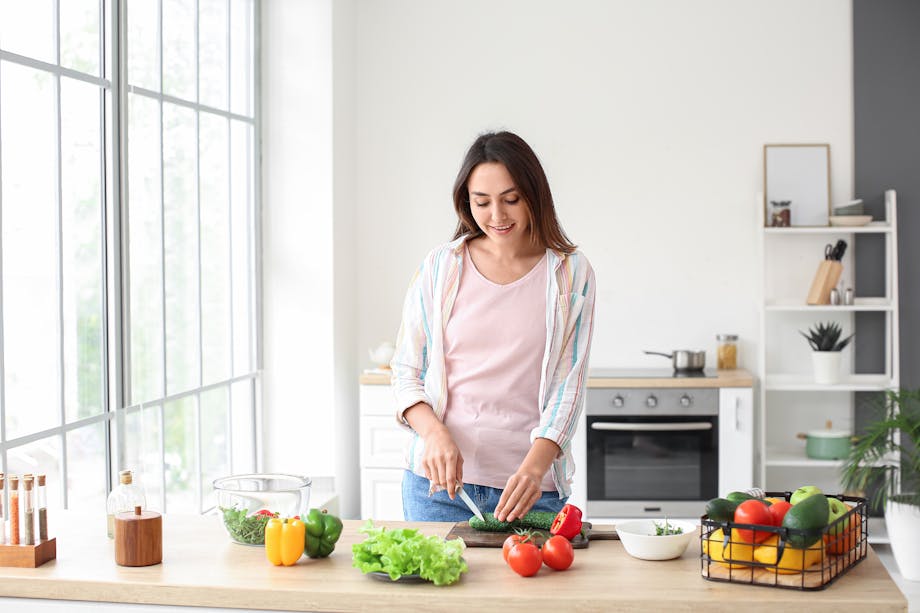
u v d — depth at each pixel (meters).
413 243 5.45
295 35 4.94
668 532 2.09
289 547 1.98
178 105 4.07
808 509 1.80
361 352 5.48
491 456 2.41
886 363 5.16
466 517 2.44
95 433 3.41
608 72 5.32
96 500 3.41
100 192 3.46
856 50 5.20
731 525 1.87
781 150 5.23
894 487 4.56
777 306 5.00
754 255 5.29
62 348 3.22
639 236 5.34
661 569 1.96
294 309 4.98
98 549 2.12
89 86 3.38
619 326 5.37
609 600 1.78
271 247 4.98
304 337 4.98
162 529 2.19
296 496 2.17
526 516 2.21
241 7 4.77
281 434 5.01
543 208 2.33
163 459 3.93
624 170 5.34
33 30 3.05
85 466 3.35
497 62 5.38
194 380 4.25
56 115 3.18
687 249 5.32
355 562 1.91
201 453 4.30
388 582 1.88
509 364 2.40
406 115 5.43
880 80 5.19
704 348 5.33
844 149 5.23
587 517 4.85
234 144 4.67
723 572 1.88
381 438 4.89
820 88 5.23
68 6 3.24
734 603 1.76
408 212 5.45
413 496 2.47
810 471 5.27
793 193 5.22
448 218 5.43
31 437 3.03
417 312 2.47
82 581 1.90
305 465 5.00
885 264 5.19
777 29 5.24
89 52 3.38
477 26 5.38
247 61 4.85
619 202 5.34
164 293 3.94
